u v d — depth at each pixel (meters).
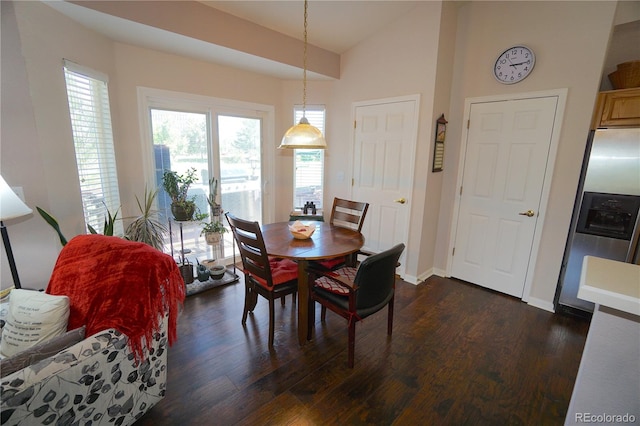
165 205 3.02
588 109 2.34
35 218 1.89
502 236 2.92
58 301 1.28
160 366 1.49
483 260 3.08
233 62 3.03
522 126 2.68
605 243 2.32
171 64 2.79
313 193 4.09
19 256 1.88
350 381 1.78
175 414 1.53
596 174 2.31
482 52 2.85
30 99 1.76
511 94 2.71
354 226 3.77
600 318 0.77
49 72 1.88
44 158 1.87
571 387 1.76
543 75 2.52
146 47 2.59
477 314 2.58
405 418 1.54
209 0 2.40
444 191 3.30
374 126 3.41
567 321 2.48
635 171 2.16
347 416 1.55
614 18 2.24
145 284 1.38
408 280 3.27
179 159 3.05
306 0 2.53
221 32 2.55
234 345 2.10
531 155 2.66
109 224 2.18
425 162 3.01
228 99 3.24
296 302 2.72
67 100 2.03
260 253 1.96
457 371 1.88
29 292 1.37
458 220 3.22
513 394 1.71
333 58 3.57
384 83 3.24
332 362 1.95
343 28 3.10
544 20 2.47
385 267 1.85
